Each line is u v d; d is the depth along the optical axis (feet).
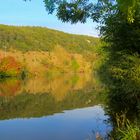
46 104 103.91
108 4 46.06
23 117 76.59
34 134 56.44
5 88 185.68
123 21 49.96
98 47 103.86
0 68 321.73
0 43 458.91
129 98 63.46
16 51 465.06
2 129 61.77
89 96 121.49
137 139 34.86
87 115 74.33
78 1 46.98
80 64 552.82
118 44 55.88
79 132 55.67
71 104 100.27
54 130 59.06
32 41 516.32
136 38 52.70
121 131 38.60
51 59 519.19
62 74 454.81
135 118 47.62
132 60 54.70
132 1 19.89
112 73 71.10
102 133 50.19
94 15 48.62
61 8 47.06
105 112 71.61
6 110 90.68
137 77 54.39
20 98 128.36
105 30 56.13
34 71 449.06
